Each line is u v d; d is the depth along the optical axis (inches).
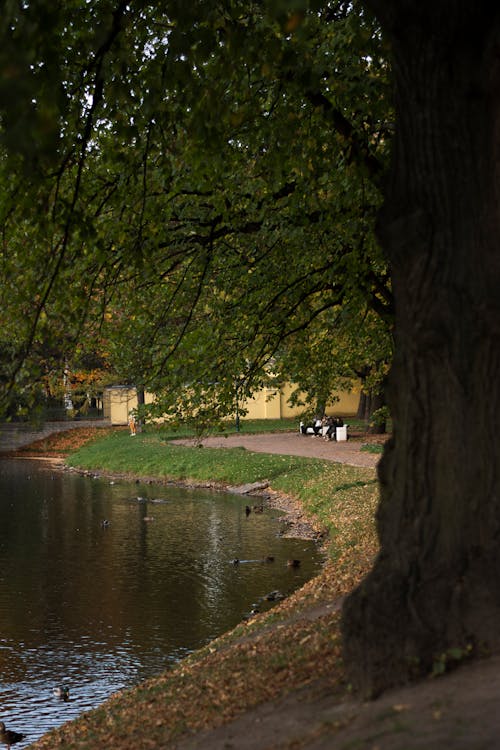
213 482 1481.3
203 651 504.4
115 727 366.3
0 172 395.5
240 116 369.1
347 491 1094.4
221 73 360.5
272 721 287.3
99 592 749.9
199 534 1015.0
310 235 549.0
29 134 228.2
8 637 624.7
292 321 636.7
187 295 600.1
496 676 251.1
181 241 561.0
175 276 609.9
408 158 308.7
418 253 302.2
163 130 420.8
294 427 2196.1
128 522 1117.7
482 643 272.2
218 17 360.2
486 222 299.4
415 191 305.9
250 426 2256.4
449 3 289.4
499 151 297.1
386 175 322.3
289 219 535.5
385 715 243.1
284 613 521.3
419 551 293.0
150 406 623.2
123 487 1518.2
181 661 514.6
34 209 396.2
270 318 609.3
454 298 297.6
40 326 438.9
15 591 759.7
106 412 2536.9
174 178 504.4
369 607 284.8
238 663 394.9
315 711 281.7
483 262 298.7
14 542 994.7
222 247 576.7
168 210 523.8
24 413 414.0
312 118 475.2
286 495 1284.4
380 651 279.0
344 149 457.7
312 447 1696.6
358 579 560.1
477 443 292.5
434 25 293.6
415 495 299.1
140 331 620.7
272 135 447.5
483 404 293.4
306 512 1112.2
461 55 297.0
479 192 300.0
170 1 336.8
